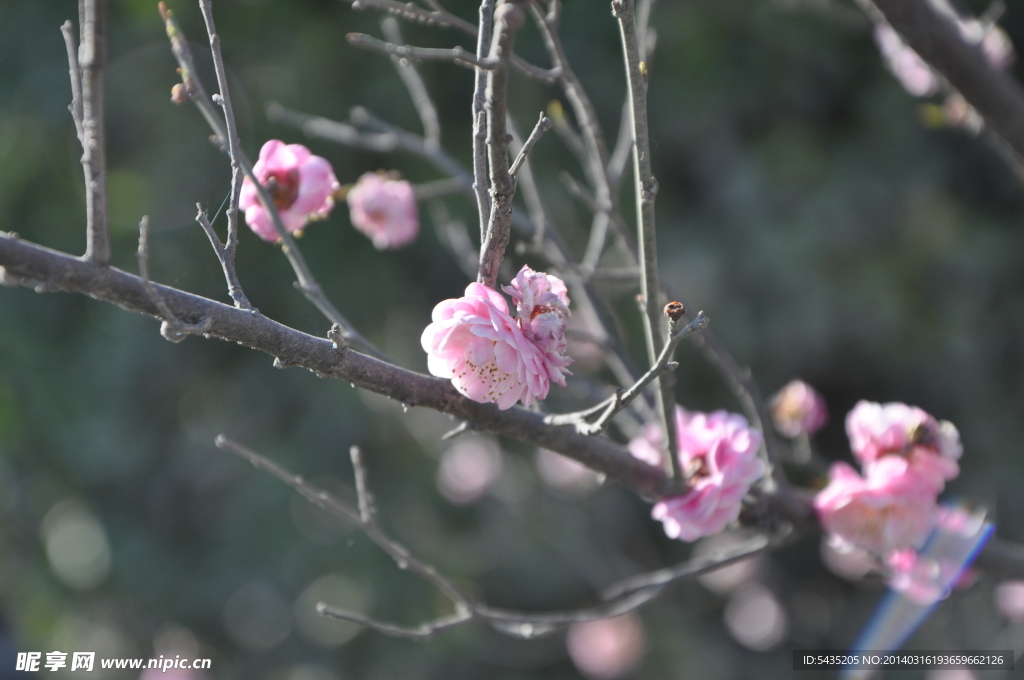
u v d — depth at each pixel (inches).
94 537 173.6
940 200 153.3
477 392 39.2
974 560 63.7
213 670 163.9
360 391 153.8
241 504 155.8
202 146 129.8
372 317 153.8
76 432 154.7
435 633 54.7
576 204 148.1
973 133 83.5
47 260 31.6
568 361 39.7
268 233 51.3
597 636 153.3
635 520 168.2
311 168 51.3
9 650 168.9
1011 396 156.0
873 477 56.8
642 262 42.7
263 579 155.1
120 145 134.2
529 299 39.3
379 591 152.9
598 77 148.5
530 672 159.0
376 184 73.0
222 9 141.3
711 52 152.0
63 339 155.6
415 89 75.5
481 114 42.6
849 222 146.9
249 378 158.4
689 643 155.6
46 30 134.3
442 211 103.0
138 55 135.0
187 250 131.1
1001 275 151.1
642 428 65.2
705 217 154.4
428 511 160.2
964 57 63.0
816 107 156.6
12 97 132.5
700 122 152.3
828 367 157.5
